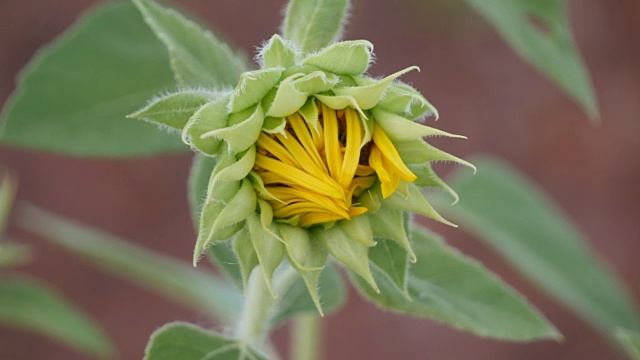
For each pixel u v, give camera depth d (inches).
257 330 28.5
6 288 35.8
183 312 55.9
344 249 25.5
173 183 56.0
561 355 56.7
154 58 31.8
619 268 56.2
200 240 25.1
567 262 35.1
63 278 55.2
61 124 31.4
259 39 56.1
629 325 34.8
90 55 31.5
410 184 25.5
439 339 55.9
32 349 55.1
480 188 35.3
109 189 55.3
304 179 25.0
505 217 35.2
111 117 31.5
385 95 25.1
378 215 25.7
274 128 25.1
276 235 25.3
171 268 35.5
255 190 25.3
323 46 27.0
